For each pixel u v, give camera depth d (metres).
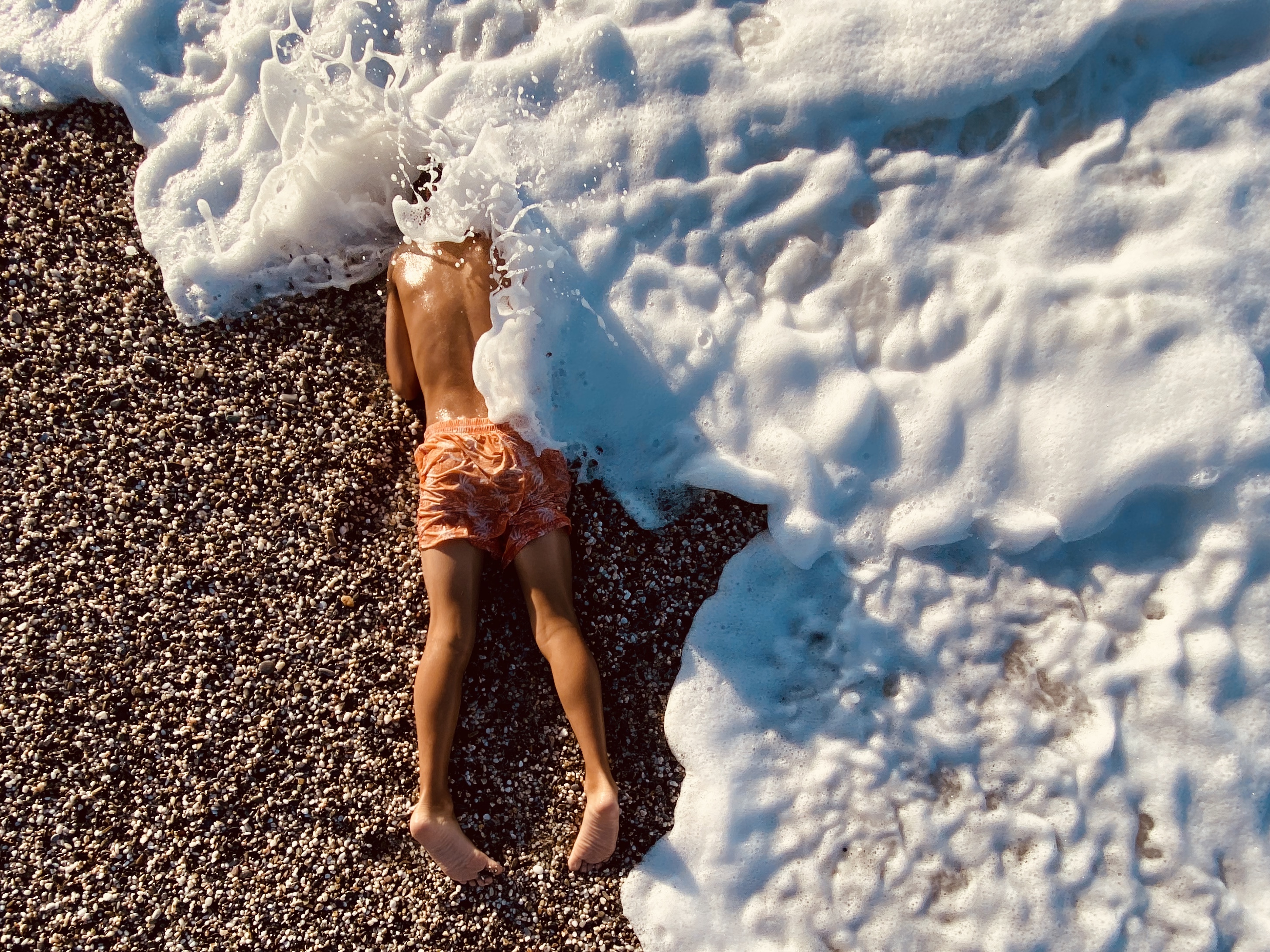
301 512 2.22
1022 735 2.04
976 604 2.09
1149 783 2.01
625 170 2.18
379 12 2.27
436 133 2.14
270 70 2.14
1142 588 2.06
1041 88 2.13
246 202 2.29
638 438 2.19
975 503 2.09
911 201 2.15
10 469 2.22
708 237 2.18
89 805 2.12
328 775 2.14
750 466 2.14
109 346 2.27
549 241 2.14
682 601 2.16
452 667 2.01
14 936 2.07
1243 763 1.99
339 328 2.29
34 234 2.29
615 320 2.16
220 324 2.28
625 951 2.06
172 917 2.09
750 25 2.22
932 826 2.04
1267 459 2.00
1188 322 2.04
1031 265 2.10
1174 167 2.09
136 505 2.22
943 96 2.12
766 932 2.04
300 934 2.09
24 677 2.16
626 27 2.21
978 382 2.10
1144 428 2.04
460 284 2.08
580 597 2.17
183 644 2.18
